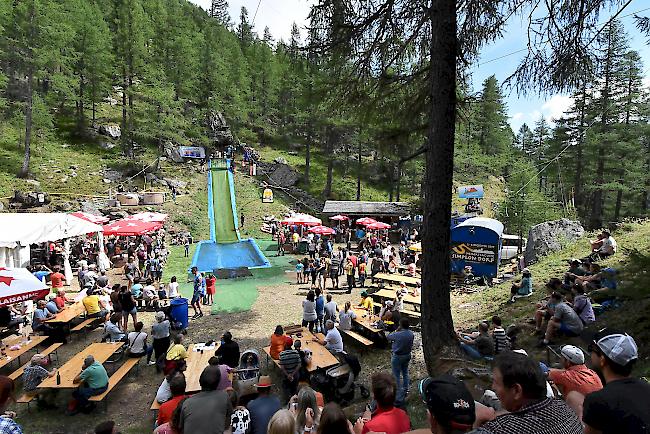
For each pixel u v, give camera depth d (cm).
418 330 1268
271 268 2397
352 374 874
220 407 433
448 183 655
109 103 5597
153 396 948
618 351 240
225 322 1459
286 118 6091
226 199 4038
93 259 2280
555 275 1423
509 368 209
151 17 5453
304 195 4688
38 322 1198
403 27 720
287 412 412
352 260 1878
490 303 1352
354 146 4894
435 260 655
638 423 200
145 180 3956
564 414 201
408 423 365
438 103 652
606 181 3584
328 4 665
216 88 5434
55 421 834
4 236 1653
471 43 702
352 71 748
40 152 3941
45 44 3469
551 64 603
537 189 3884
